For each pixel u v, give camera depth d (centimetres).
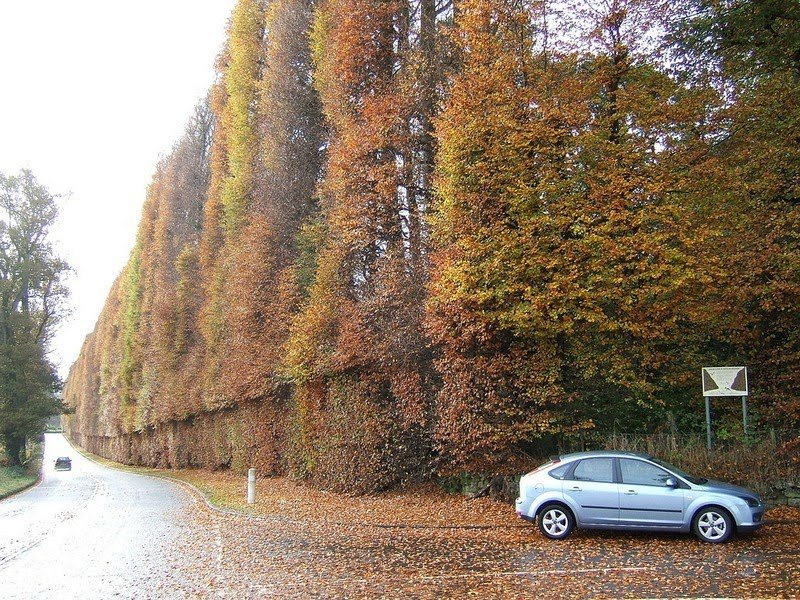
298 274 2492
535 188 1407
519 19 1532
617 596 816
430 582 927
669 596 806
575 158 1438
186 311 4078
